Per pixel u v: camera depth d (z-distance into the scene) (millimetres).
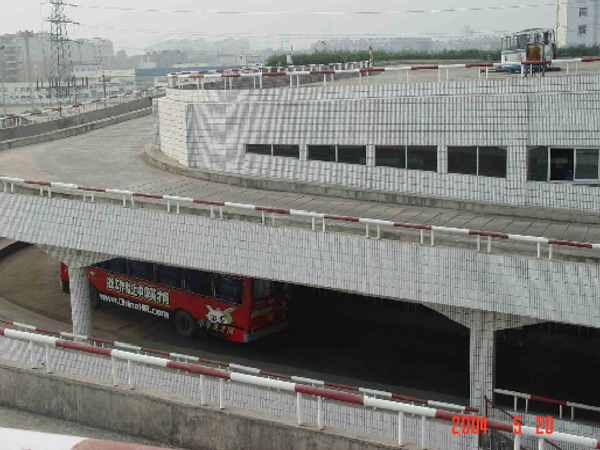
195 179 22266
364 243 15102
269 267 16125
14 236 19125
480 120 18125
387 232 15344
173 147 24422
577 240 15570
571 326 19953
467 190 18516
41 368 10273
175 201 18250
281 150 20922
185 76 23594
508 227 16719
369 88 19953
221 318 20188
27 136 32906
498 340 20812
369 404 8555
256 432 9008
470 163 18453
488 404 14422
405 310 22578
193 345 20781
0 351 16703
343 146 19953
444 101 18453
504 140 17938
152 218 17281
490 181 18234
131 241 17625
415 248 14625
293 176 20781
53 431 9562
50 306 24109
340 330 22344
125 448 4961
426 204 18719
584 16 76312
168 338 21297
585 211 17375
